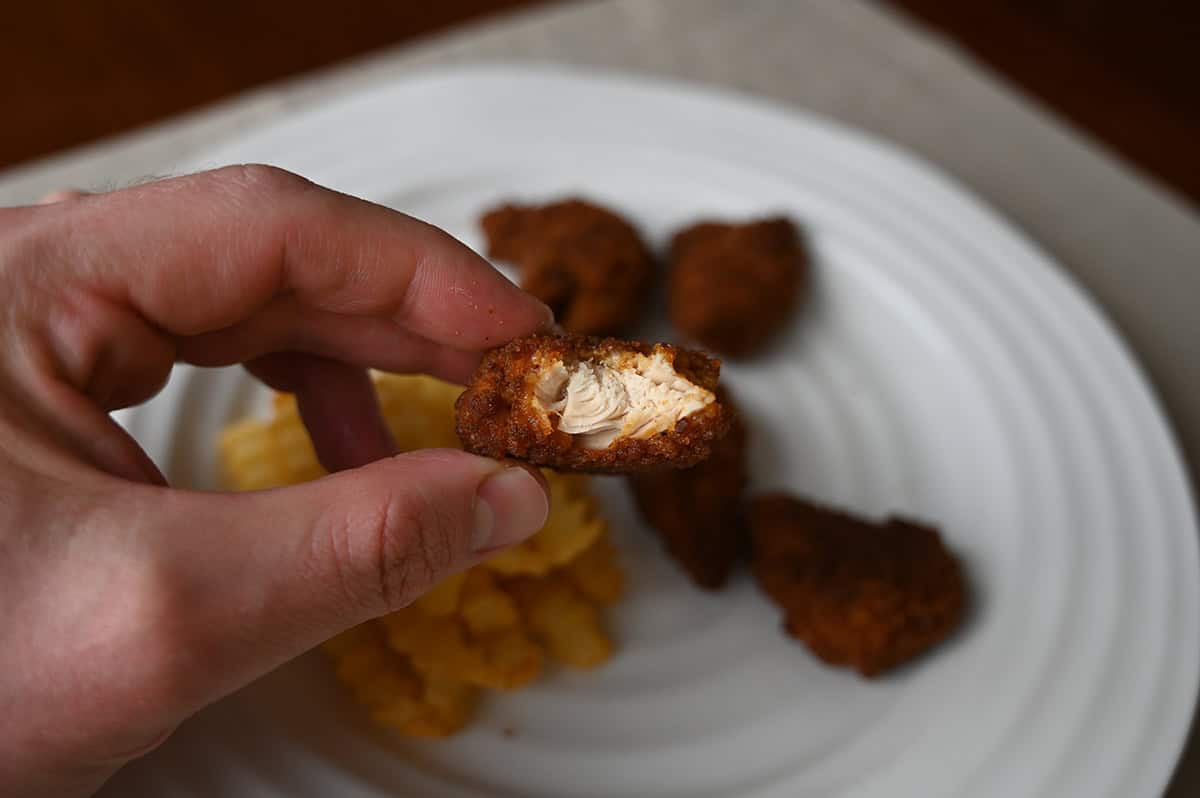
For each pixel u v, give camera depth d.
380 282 0.22
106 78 0.37
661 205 0.32
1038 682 0.23
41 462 0.18
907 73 0.37
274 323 0.23
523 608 0.25
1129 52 0.40
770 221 0.30
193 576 0.17
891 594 0.24
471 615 0.24
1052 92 0.38
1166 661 0.23
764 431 0.29
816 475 0.28
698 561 0.26
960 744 0.23
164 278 0.20
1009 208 0.33
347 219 0.21
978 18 0.41
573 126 0.32
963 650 0.24
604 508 0.27
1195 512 0.25
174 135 0.34
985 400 0.28
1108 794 0.22
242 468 0.25
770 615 0.26
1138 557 0.25
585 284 0.29
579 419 0.20
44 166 0.33
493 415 0.20
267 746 0.22
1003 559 0.26
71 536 0.17
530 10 0.39
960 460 0.28
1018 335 0.28
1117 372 0.27
